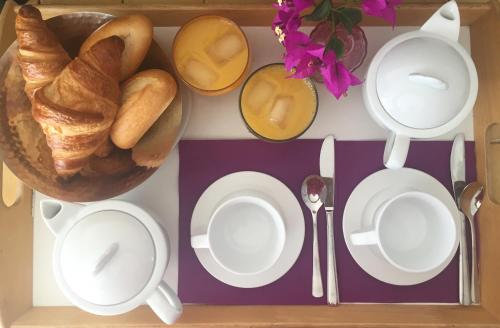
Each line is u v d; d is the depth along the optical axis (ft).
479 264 2.39
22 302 2.35
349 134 2.48
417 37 2.05
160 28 2.54
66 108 2.01
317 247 2.39
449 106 2.00
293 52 1.88
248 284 2.40
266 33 2.52
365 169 2.46
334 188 2.45
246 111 2.39
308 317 2.30
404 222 2.31
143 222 2.17
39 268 2.45
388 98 2.05
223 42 2.37
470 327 2.20
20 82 2.28
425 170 2.46
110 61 2.07
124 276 2.07
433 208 2.25
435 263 2.17
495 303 2.28
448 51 2.01
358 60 2.35
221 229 2.33
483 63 2.39
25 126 2.27
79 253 2.07
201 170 2.47
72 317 2.31
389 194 2.37
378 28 2.49
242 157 2.47
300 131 2.37
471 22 2.46
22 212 2.38
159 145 2.30
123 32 2.17
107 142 2.27
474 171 2.45
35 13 2.06
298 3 1.86
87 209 2.18
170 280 2.43
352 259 2.42
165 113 2.33
